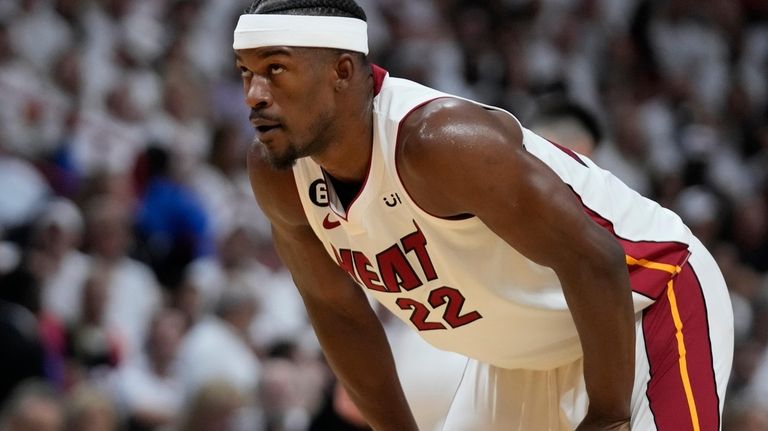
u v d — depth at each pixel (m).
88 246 23.52
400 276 10.24
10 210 23.88
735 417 19.91
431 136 9.23
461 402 12.02
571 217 9.25
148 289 23.92
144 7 31.98
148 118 29.00
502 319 10.48
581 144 16.66
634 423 10.46
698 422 10.39
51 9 29.55
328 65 9.33
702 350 10.73
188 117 29.88
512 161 9.20
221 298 22.88
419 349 12.93
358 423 17.25
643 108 38.75
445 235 9.82
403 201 9.70
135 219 25.17
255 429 21.27
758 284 30.62
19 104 26.81
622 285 9.43
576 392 11.16
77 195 24.42
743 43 43.88
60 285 22.72
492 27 38.88
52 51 28.81
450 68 36.94
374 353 11.52
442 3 39.12
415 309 10.59
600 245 9.34
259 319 24.31
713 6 43.53
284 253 11.26
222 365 21.89
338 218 10.05
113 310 23.08
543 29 39.53
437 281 10.20
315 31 9.21
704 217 32.59
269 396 21.36
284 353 21.98
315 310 11.48
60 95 27.81
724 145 39.22
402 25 36.62
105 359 21.61
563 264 9.39
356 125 9.55
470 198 9.25
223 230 26.48
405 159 9.41
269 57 9.17
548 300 10.37
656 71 40.56
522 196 9.21
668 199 34.16
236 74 32.94
